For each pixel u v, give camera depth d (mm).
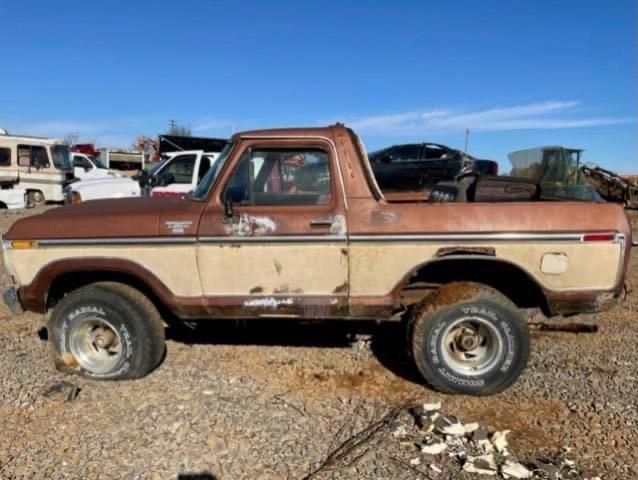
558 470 2955
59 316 4148
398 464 3051
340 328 5301
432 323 3852
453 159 14781
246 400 3842
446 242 3771
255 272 3912
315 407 3742
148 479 2936
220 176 3936
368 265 3838
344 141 3871
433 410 3613
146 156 37562
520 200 4352
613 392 3928
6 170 17406
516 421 3545
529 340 3805
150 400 3838
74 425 3498
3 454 3166
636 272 7648
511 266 3768
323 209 3848
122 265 3992
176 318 4562
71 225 4043
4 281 7320
